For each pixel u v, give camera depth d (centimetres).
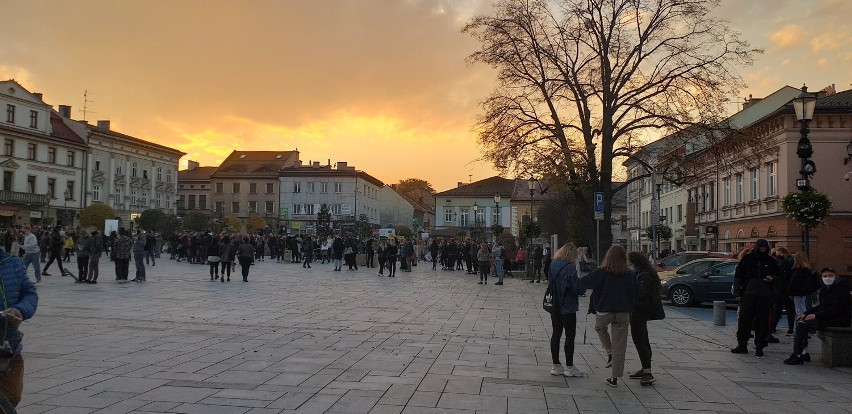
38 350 959
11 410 411
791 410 719
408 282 2773
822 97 3834
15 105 6281
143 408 647
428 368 890
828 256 3500
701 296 2062
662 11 2983
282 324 1302
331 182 9581
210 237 3903
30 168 6412
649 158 3325
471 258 3731
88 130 7156
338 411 656
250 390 734
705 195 5022
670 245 5962
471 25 3148
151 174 8300
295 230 8719
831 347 991
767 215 3800
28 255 2125
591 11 3028
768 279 1102
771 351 1167
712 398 768
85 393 704
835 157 3531
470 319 1494
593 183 3036
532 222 3694
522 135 3088
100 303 1603
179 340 1073
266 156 10469
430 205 14362
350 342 1096
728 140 2939
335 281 2686
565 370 872
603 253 3044
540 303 1933
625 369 947
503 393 755
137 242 2339
